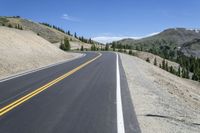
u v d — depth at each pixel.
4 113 10.12
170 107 13.15
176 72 118.12
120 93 14.07
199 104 23.28
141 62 44.22
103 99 12.58
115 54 55.88
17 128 8.46
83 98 12.76
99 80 18.53
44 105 11.37
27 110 10.56
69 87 15.73
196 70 134.00
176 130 9.12
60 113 10.15
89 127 8.57
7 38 34.91
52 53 41.03
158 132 8.50
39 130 8.28
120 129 8.40
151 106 11.96
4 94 13.60
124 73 22.77
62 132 8.11
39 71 23.81
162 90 19.45
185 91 29.92
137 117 9.92
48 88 15.36
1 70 22.69
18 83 17.09
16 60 27.59
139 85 17.92
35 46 39.47
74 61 35.53
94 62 33.66
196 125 11.01
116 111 10.48
